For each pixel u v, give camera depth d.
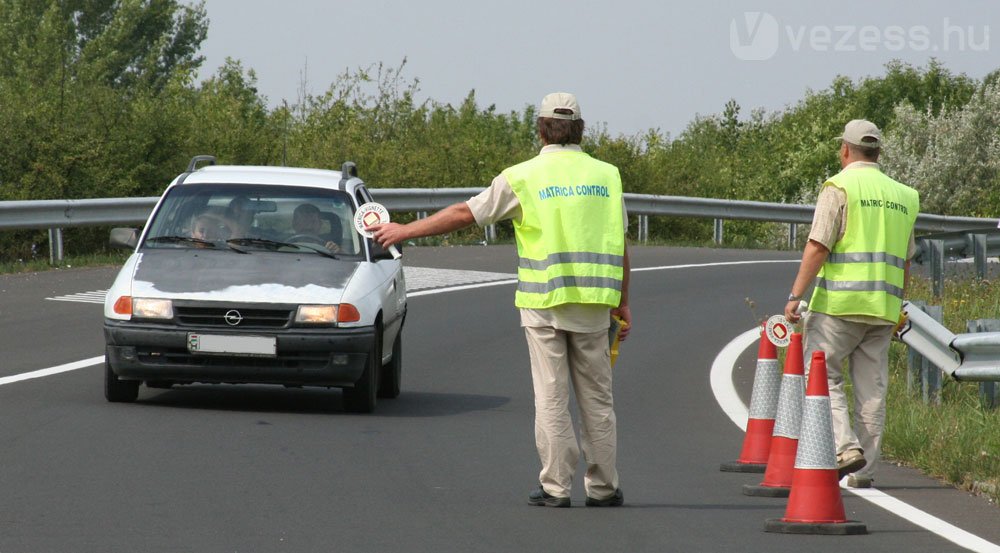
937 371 23.14
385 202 56.28
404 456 17.66
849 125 17.17
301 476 16.05
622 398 24.17
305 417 20.69
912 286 38.38
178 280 21.14
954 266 39.75
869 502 15.76
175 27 153.88
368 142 69.25
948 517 14.89
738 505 15.36
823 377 14.21
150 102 58.84
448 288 40.91
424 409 22.06
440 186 69.06
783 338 17.45
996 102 110.06
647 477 17.06
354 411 21.50
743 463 17.66
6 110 54.31
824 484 14.05
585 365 15.05
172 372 20.70
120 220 45.56
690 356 29.84
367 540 12.95
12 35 123.00
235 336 20.59
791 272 50.56
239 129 64.31
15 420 19.16
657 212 65.75
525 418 21.31
